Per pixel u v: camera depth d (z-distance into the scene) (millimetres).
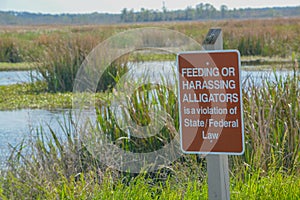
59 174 4207
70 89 12234
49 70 12453
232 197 3865
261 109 4758
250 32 19859
